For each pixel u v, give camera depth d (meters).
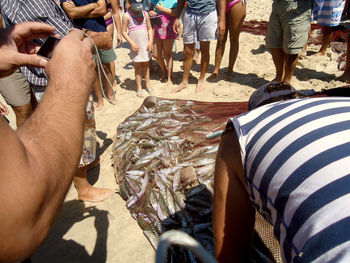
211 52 7.34
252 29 8.51
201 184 3.02
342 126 0.94
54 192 0.59
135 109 5.17
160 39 5.82
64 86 0.73
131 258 2.64
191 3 4.91
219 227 1.26
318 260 0.80
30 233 0.54
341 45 6.72
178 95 5.53
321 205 0.83
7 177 0.51
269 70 6.14
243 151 1.11
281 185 0.95
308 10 4.41
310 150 0.91
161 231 2.78
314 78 5.56
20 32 1.15
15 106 3.70
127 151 3.74
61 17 2.91
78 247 2.79
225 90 5.50
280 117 1.07
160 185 3.15
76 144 0.67
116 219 3.06
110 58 5.18
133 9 5.00
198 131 3.73
